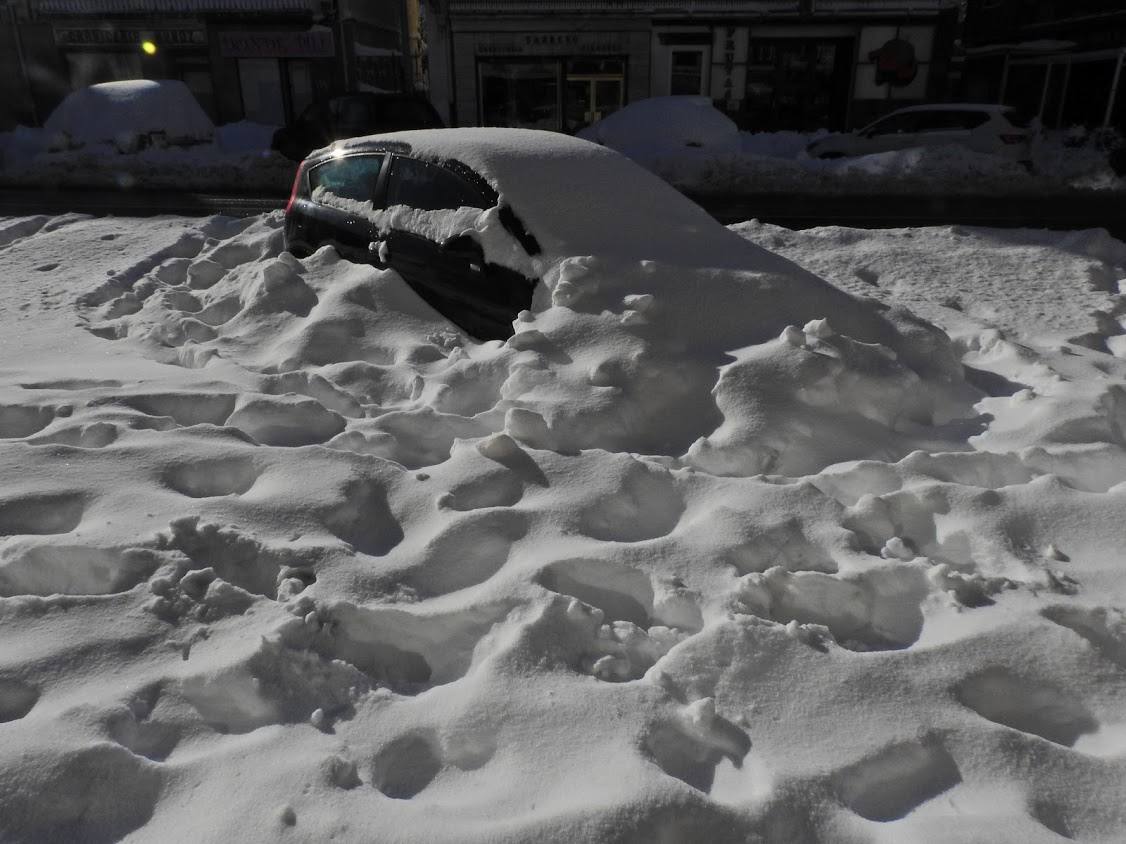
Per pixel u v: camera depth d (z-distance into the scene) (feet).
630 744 8.09
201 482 12.55
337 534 11.49
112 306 22.34
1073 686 9.08
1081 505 12.16
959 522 11.87
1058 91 86.58
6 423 14.11
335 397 15.49
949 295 25.66
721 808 7.45
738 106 90.17
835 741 8.30
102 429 13.29
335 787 7.61
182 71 97.45
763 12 85.76
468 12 85.61
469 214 18.02
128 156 68.49
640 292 16.47
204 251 28.81
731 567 10.78
